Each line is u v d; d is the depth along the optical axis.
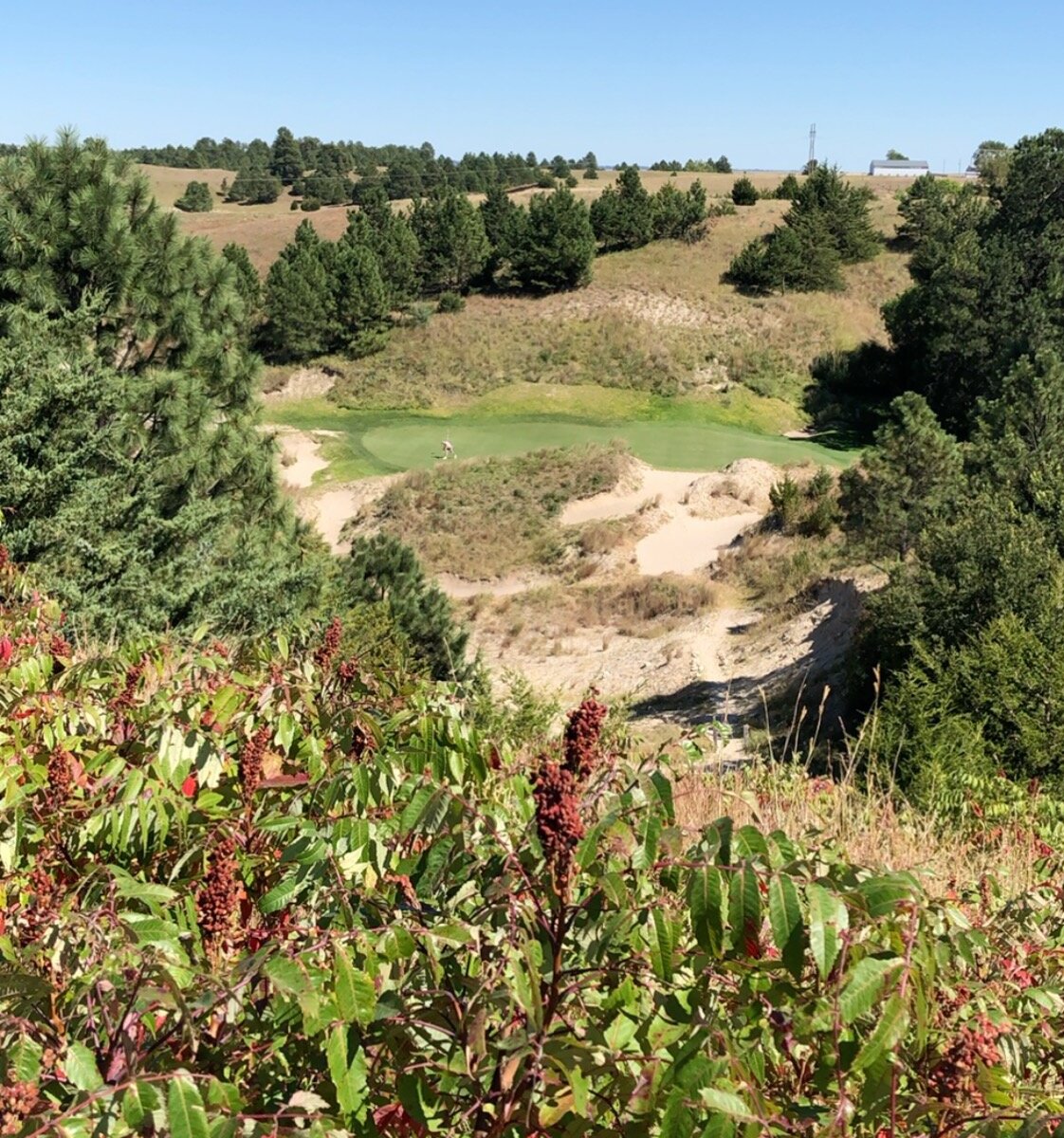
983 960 3.06
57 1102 1.86
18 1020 1.94
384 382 64.19
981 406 39.84
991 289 58.38
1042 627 17.70
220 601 15.03
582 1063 1.97
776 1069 2.41
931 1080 2.27
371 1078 2.22
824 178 74.38
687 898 2.13
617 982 2.30
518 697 11.91
